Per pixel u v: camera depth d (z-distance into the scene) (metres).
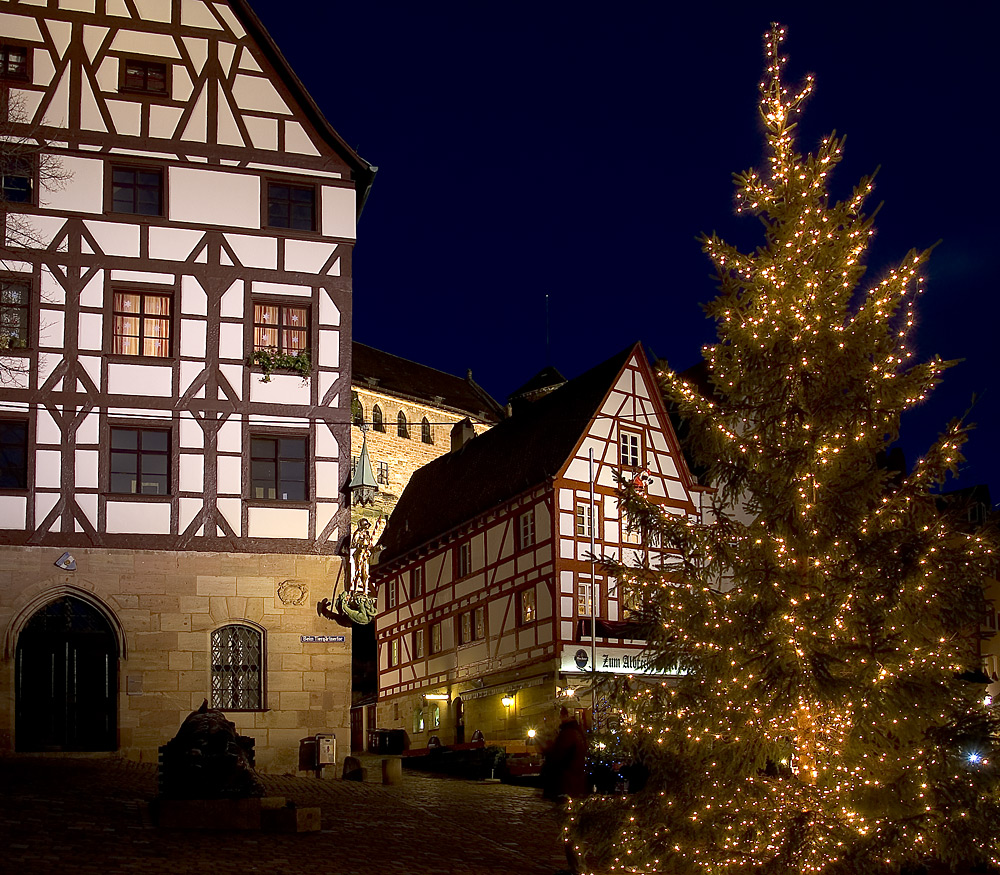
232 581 23.44
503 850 14.84
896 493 12.91
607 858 12.75
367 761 26.52
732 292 13.79
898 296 13.12
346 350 24.95
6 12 24.20
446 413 64.44
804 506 12.84
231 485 23.78
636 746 12.98
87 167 24.05
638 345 39.53
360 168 25.64
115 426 23.42
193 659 22.97
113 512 23.05
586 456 37.66
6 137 23.41
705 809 12.33
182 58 24.97
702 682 12.84
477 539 41.03
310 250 25.08
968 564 12.21
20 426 23.02
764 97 13.95
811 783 12.31
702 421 13.77
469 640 40.81
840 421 13.18
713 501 14.02
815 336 13.12
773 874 11.77
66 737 22.25
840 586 12.52
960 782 11.20
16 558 22.38
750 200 13.95
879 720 12.01
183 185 24.53
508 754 28.80
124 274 23.89
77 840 12.70
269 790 19.95
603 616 36.78
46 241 23.56
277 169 25.12
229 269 24.50
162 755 14.93
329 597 23.91
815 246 13.51
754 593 12.86
